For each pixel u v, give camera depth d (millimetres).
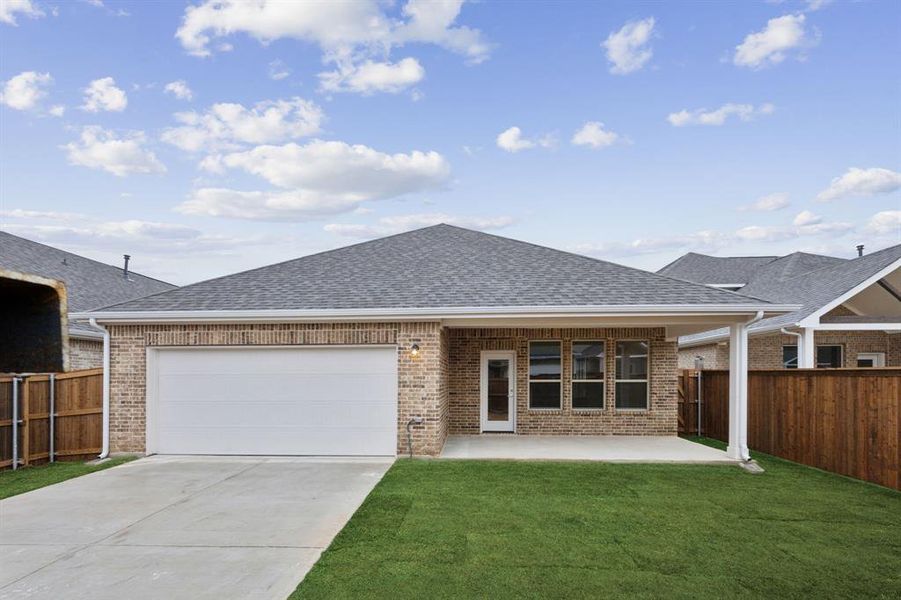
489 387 14867
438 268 13500
